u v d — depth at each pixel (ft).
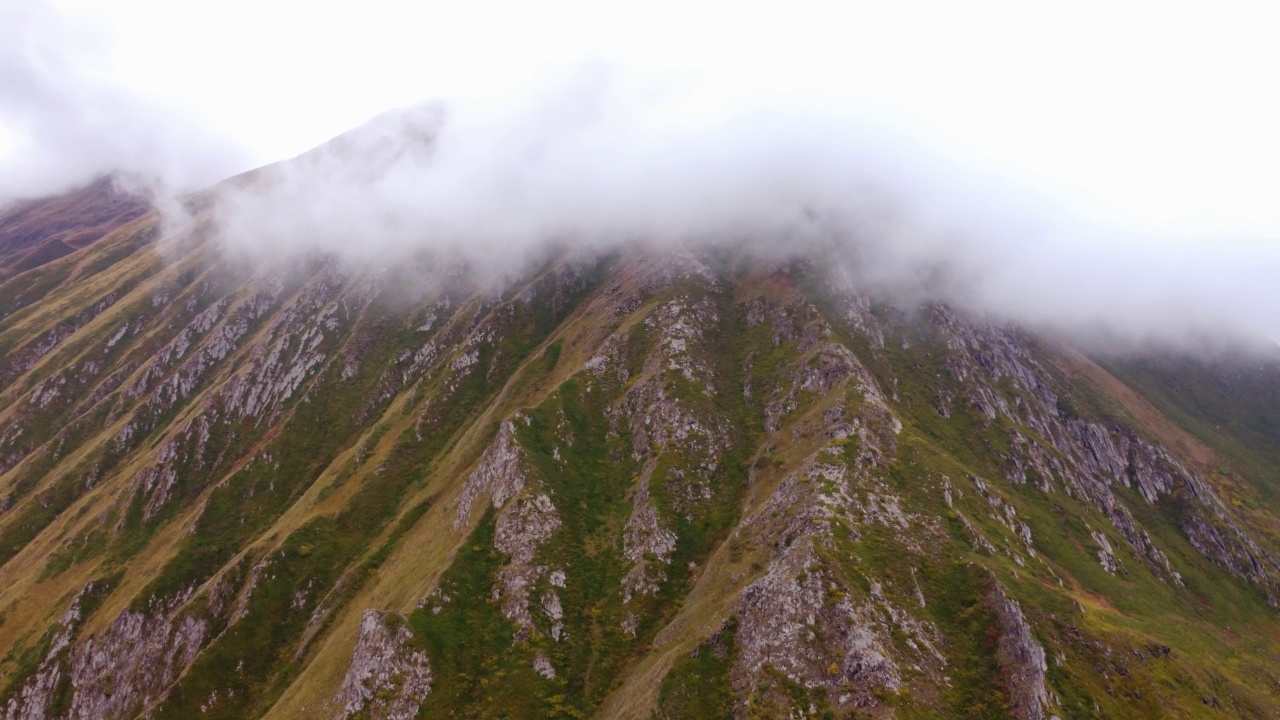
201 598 540.11
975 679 306.14
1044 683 306.35
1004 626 327.47
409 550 536.01
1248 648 457.27
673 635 389.60
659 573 447.01
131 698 493.77
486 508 502.79
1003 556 391.86
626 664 397.60
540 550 463.83
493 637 415.03
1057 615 346.54
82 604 579.89
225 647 491.72
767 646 326.44
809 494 405.80
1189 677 336.70
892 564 358.64
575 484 527.81
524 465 516.32
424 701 377.30
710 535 467.93
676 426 544.21
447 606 427.74
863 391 505.25
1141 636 354.95
